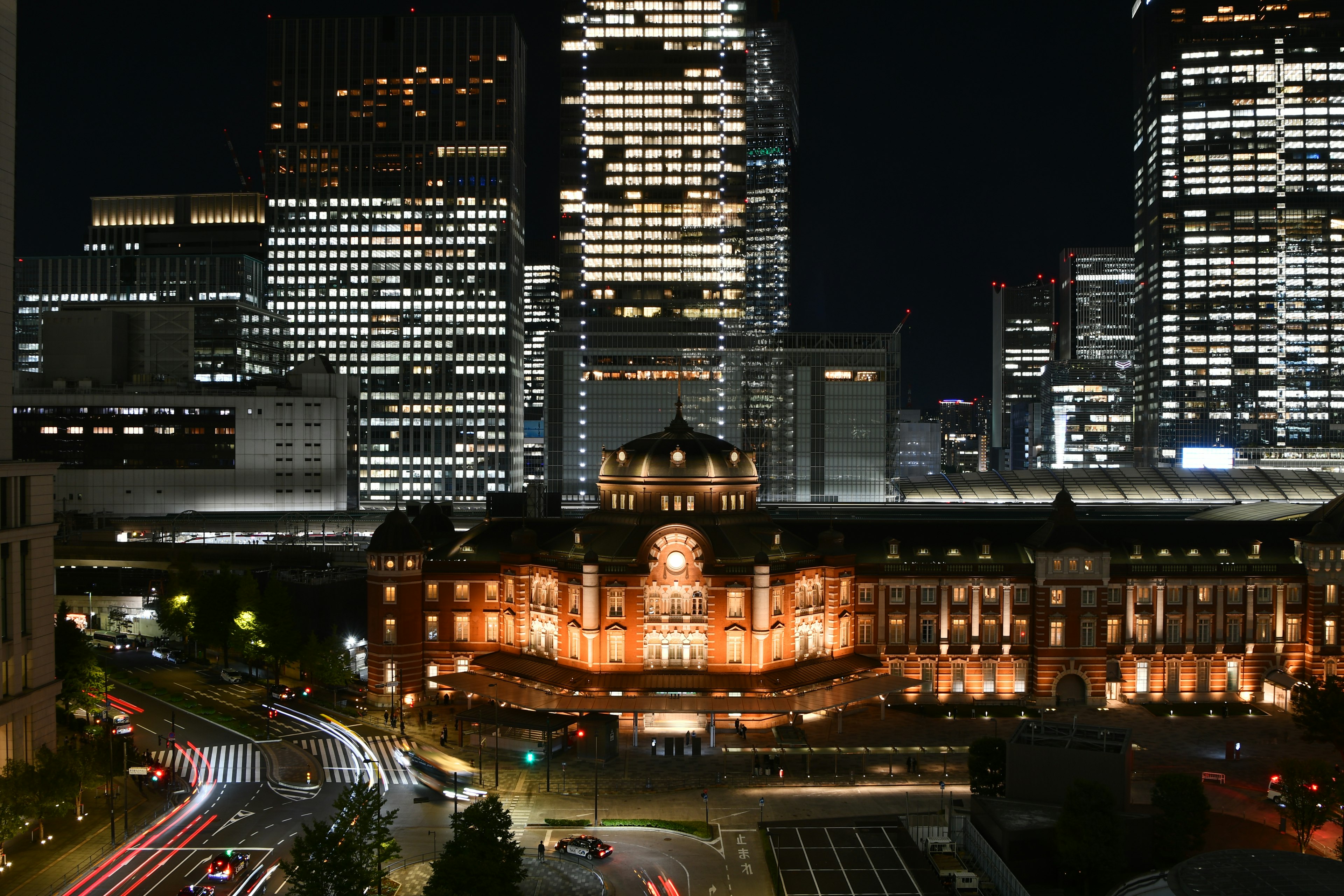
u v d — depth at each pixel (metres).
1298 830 83.31
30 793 80.19
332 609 154.25
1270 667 130.88
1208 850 83.19
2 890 76.00
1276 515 189.38
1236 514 195.00
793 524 141.38
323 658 129.25
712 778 103.31
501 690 120.31
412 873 80.19
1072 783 81.56
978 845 83.94
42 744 94.50
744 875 80.25
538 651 128.25
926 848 85.81
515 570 130.38
